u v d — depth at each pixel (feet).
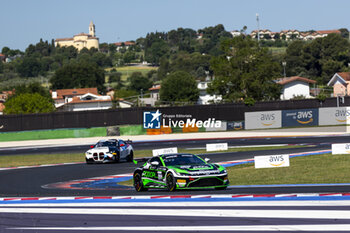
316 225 96.12
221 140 514.27
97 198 159.02
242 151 365.20
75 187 213.05
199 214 115.75
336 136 466.29
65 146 553.23
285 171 224.12
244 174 226.99
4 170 330.54
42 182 243.81
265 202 129.80
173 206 130.93
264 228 95.66
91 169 298.35
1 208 149.18
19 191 204.23
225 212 116.67
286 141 441.68
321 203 122.93
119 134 648.79
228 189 169.78
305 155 301.02
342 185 164.35
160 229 99.76
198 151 390.63
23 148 558.56
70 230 104.12
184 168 161.58
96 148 328.49
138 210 127.54
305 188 160.15
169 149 352.28
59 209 138.00
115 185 216.13
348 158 258.57
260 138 510.17
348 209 111.96
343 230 90.63
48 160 393.50
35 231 105.29
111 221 112.88
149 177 174.09
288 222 100.53
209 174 159.02
